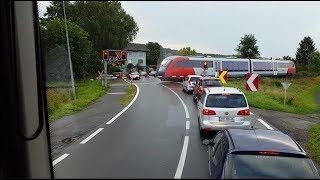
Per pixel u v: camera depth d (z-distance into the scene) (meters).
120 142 2.56
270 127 14.80
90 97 18.05
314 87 24.38
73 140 9.44
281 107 21.09
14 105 2.35
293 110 20.89
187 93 28.00
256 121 16.08
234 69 46.97
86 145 2.51
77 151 2.39
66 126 12.68
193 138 8.88
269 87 31.42
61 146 8.84
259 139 5.66
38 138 2.55
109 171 2.17
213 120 11.92
